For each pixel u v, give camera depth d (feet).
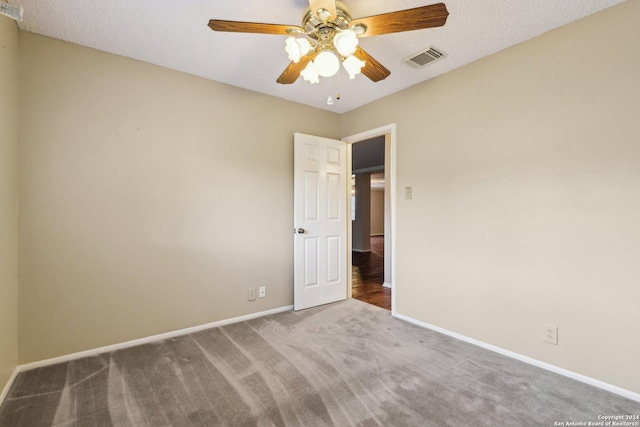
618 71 5.85
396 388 6.06
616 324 5.90
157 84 8.29
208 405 5.54
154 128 8.23
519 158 7.20
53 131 6.95
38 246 6.79
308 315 10.27
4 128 5.68
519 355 7.20
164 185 8.37
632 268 5.73
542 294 6.86
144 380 6.33
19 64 6.59
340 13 5.16
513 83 7.31
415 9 4.68
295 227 10.68
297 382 6.26
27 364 6.69
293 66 6.56
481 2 5.80
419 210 9.43
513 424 5.05
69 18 6.31
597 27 6.08
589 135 6.19
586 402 5.62
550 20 6.36
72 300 7.18
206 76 8.98
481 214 7.92
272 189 10.42
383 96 10.51
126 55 7.80
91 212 7.39
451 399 5.71
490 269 7.74
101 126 7.52
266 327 9.21
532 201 7.00
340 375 6.53
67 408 5.44
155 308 8.25
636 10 5.65
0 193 5.49
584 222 6.26
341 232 12.01
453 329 8.55
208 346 7.91
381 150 19.67
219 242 9.30
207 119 9.09
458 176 8.42
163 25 6.57
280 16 6.31
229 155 9.50
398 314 10.04
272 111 10.43
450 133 8.61
